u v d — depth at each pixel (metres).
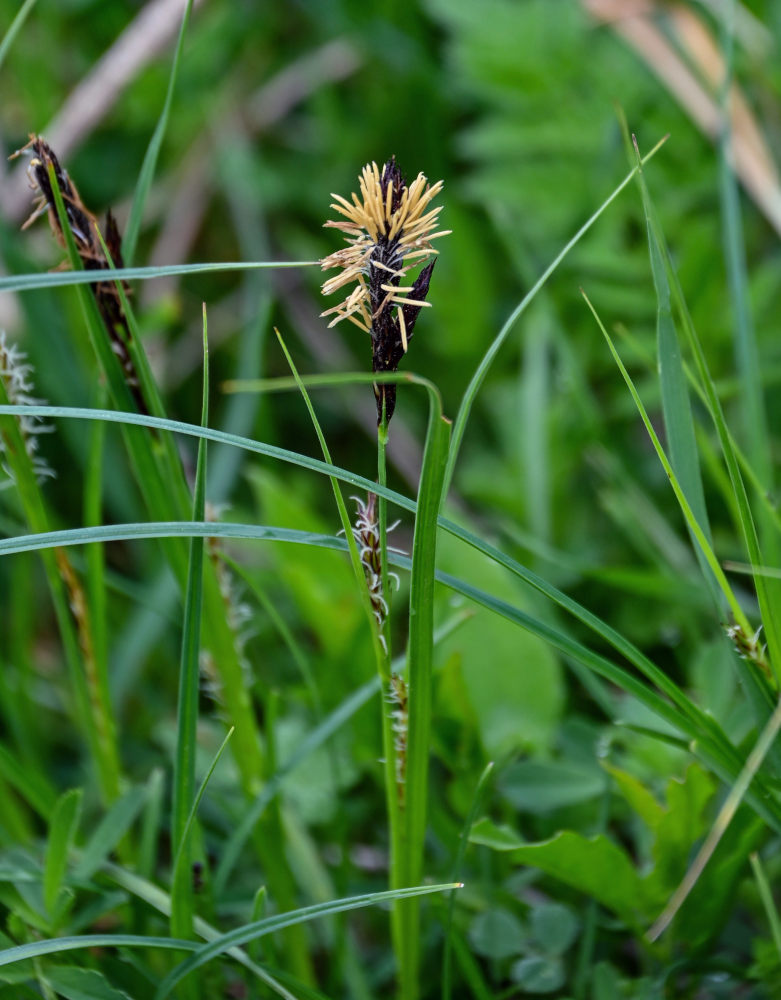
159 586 0.56
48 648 0.65
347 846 0.46
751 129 0.63
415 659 0.41
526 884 0.46
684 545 0.61
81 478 0.70
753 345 0.47
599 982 0.44
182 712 0.43
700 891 0.44
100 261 0.43
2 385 0.43
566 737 0.47
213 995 0.44
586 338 0.68
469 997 0.46
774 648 0.42
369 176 0.40
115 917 0.47
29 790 0.45
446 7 0.69
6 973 0.43
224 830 0.48
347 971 0.46
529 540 0.50
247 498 0.69
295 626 0.61
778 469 0.58
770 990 0.44
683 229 0.65
